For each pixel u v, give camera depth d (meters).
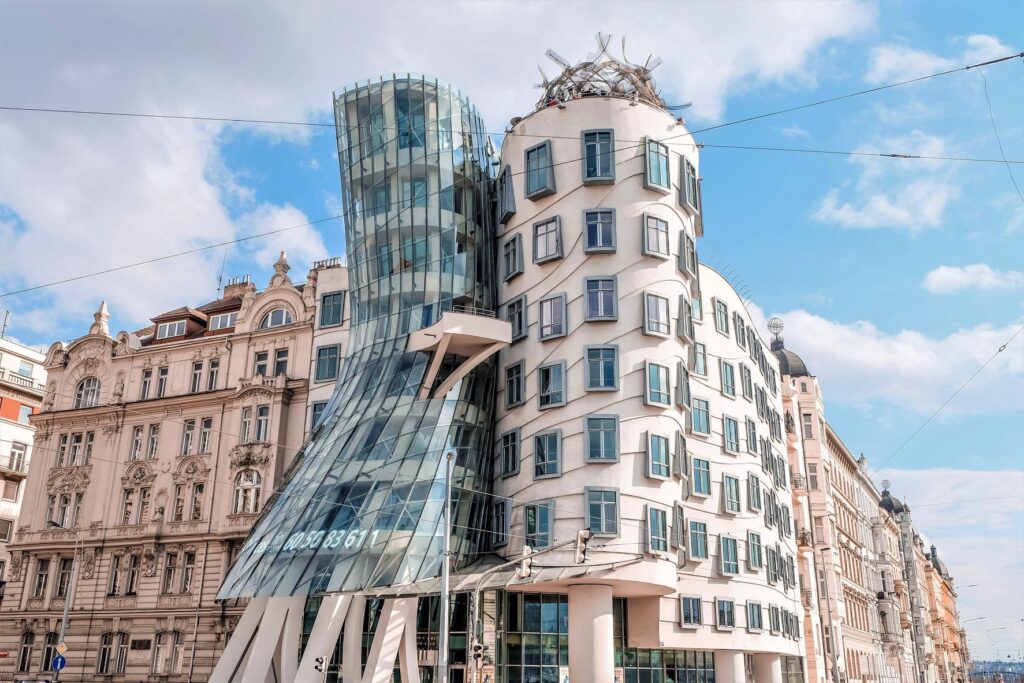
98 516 56.34
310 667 37.00
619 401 39.66
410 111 48.44
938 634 145.88
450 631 42.59
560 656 42.16
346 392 44.97
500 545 40.31
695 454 47.66
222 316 60.28
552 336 41.25
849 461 86.81
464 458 41.09
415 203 47.00
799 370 76.50
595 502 38.12
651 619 42.97
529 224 44.03
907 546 127.88
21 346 79.50
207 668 49.53
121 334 60.91
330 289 54.50
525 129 45.25
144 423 57.69
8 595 57.31
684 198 44.12
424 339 41.59
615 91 45.22
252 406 53.72
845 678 66.75
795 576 60.19
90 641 53.25
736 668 46.66
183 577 52.53
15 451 75.25
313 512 39.50
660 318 41.38
